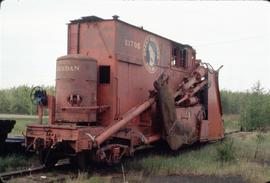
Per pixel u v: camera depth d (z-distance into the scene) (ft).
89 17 44.01
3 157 45.24
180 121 50.49
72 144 36.88
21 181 33.32
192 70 62.18
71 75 40.11
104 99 42.68
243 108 82.17
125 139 43.32
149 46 49.70
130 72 45.60
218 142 63.82
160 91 46.57
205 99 60.64
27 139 40.06
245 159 47.75
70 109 39.81
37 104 40.88
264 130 78.74
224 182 35.35
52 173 37.68
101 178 34.99
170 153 51.93
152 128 48.75
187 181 35.47
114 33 42.73
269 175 38.19
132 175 37.24
